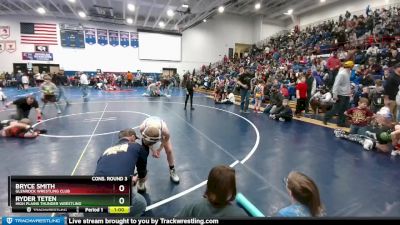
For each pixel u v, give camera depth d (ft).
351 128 20.90
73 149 17.71
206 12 69.82
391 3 61.52
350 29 56.18
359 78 33.63
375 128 18.69
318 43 61.77
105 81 76.48
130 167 8.20
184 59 92.84
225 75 67.21
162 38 88.94
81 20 80.43
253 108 38.73
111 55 84.69
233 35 97.66
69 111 33.55
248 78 35.19
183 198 11.32
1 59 75.05
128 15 82.07
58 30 78.43
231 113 34.47
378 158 16.49
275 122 28.45
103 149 17.81
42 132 21.94
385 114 18.61
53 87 31.68
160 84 65.77
